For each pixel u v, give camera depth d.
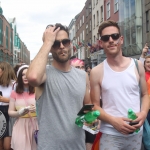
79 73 2.31
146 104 2.60
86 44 33.59
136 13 17.23
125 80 2.46
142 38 16.97
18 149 3.38
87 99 2.40
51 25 2.21
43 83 2.16
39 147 2.13
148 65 4.45
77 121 2.13
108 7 24.41
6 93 4.27
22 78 3.53
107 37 2.47
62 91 2.14
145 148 3.51
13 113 3.49
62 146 2.11
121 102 2.46
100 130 2.63
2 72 4.29
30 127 3.48
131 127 2.31
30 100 3.57
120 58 2.51
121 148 2.54
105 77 2.52
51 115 2.12
